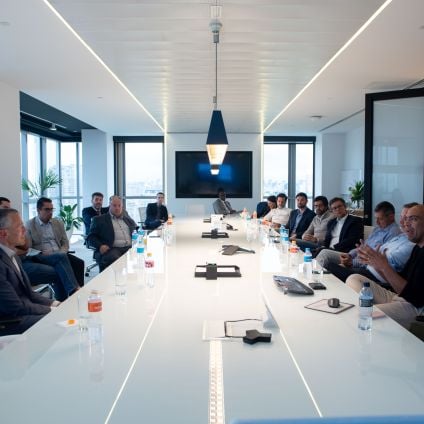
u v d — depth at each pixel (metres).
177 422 1.04
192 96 6.30
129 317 1.86
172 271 2.83
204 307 2.00
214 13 3.26
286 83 5.54
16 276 2.57
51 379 1.27
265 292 2.28
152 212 8.28
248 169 10.87
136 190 11.54
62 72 4.90
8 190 5.43
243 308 1.99
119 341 1.58
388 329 1.71
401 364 1.38
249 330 1.63
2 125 5.29
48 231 4.54
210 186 10.88
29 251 4.28
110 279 2.62
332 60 4.57
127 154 11.51
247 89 5.88
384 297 3.12
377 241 3.91
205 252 3.63
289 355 1.45
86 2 3.06
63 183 11.02
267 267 2.96
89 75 5.05
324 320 1.82
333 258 4.48
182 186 10.88
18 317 2.36
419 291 2.50
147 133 10.92
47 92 5.95
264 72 5.00
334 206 5.03
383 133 5.57
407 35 3.83
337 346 1.53
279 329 1.70
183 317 1.85
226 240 4.42
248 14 3.32
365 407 1.11
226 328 1.70
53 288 4.22
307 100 6.71
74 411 1.09
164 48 4.10
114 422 1.04
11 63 4.53
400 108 5.47
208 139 4.07
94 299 1.81
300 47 4.12
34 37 3.75
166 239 4.48
